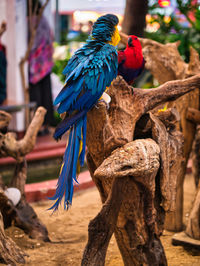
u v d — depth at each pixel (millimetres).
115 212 2463
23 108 7590
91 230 2475
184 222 4520
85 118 2225
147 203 2637
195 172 4629
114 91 2543
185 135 4152
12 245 3309
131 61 2572
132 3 5918
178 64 4219
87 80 2197
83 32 14875
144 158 2389
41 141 7934
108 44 2316
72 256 3490
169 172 2809
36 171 6883
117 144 2490
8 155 3982
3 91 7672
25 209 3996
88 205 5145
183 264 3334
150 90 2676
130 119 2602
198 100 3996
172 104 4121
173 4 8758
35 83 8422
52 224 4434
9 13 7961
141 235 2693
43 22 8352
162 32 8031
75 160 2156
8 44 8125
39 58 8367
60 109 2230
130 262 2842
